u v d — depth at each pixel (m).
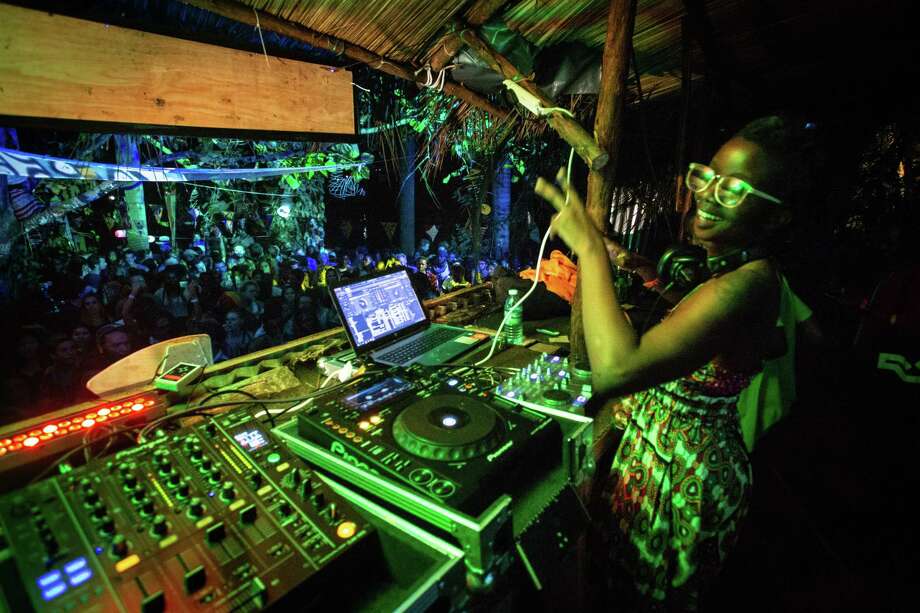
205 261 7.69
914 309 2.00
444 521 0.87
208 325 5.21
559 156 5.15
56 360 4.02
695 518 1.25
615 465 1.50
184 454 0.99
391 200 13.10
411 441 1.07
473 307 3.00
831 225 4.56
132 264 7.29
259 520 0.86
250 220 9.74
